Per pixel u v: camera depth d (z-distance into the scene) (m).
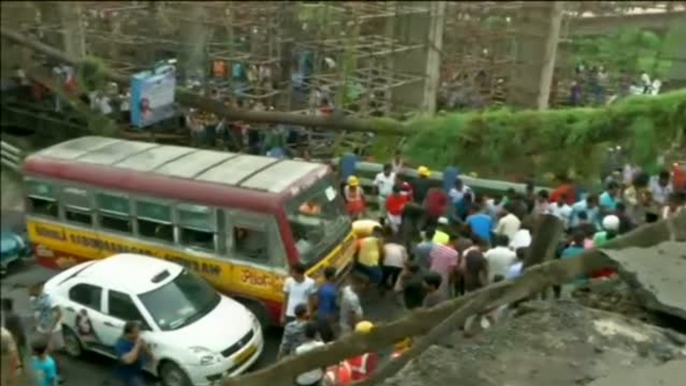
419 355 4.55
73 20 23.80
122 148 14.66
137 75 19.47
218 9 23.80
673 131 8.24
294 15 22.56
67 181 13.91
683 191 7.66
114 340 11.24
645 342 4.42
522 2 23.61
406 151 16.83
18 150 20.81
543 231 6.60
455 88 23.52
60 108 22.66
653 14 24.08
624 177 12.41
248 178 12.80
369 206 16.28
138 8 24.19
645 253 5.08
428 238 12.78
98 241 13.95
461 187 14.08
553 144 14.41
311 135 19.28
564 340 4.46
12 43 24.23
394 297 13.14
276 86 21.02
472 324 4.81
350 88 21.03
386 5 23.73
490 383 4.14
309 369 4.81
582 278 5.30
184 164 13.62
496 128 15.45
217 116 19.61
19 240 15.50
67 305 11.62
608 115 12.86
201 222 12.80
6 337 5.13
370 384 4.78
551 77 22.19
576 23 24.83
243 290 12.75
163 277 11.73
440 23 22.62
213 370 10.94
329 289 11.29
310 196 12.80
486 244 12.09
